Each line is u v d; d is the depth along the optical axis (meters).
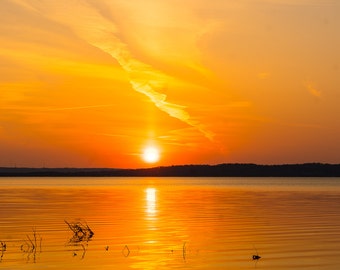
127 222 37.78
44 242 27.80
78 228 31.20
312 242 27.22
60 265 21.50
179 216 42.66
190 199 70.56
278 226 34.88
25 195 81.25
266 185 149.75
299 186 136.88
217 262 21.95
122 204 58.88
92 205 56.78
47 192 94.50
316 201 64.69
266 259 22.50
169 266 21.20
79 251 24.89
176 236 30.00
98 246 26.38
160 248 25.67
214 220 39.12
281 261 22.03
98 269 20.66
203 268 20.75
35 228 33.94
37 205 56.50
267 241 27.72
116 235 30.50
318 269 20.39
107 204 58.88
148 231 32.38
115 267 21.02
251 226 35.00
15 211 47.66
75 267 21.08
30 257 23.36
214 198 73.38
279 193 90.81
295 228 33.69
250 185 150.25
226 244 26.81
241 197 76.12
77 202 62.41
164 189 115.50
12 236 30.11
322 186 136.00
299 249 24.94
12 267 21.14
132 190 108.50
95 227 34.66
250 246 26.05
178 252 24.48
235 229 33.31
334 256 23.05
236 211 47.94
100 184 167.00
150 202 63.09
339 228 33.59
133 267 21.03
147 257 23.22
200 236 29.92
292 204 58.72
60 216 42.41
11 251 24.94
